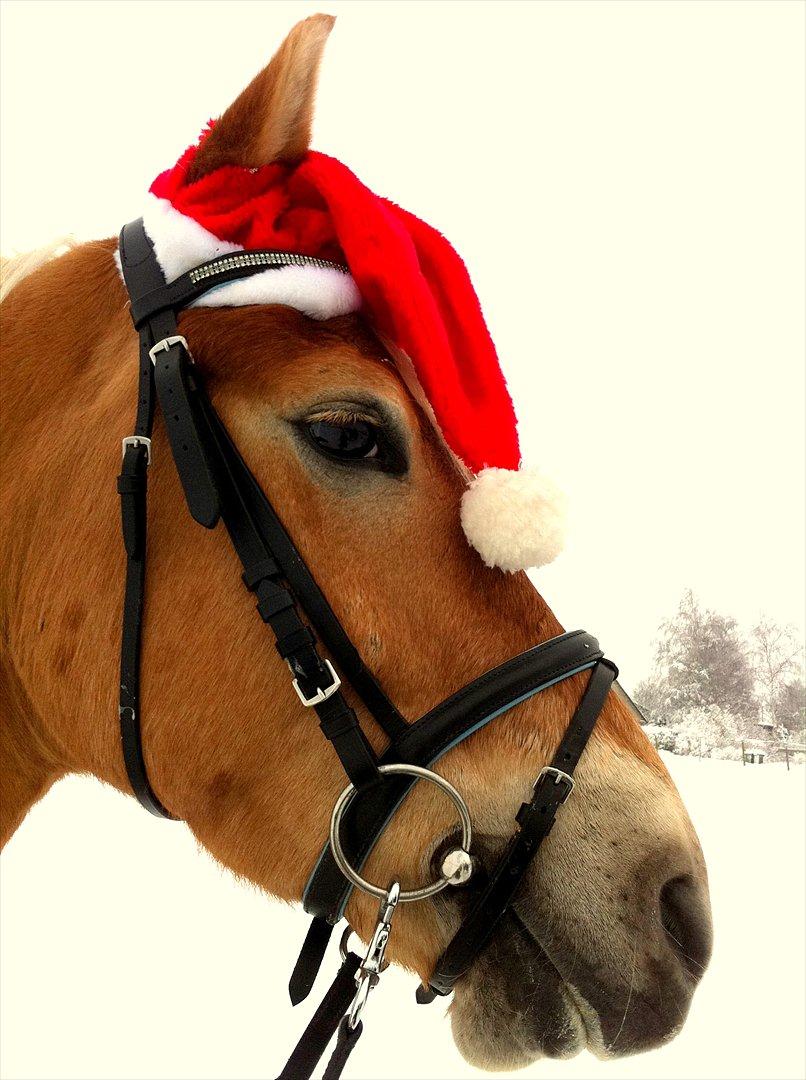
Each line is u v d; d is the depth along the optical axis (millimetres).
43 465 1354
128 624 1240
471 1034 1213
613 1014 1157
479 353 1356
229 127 1313
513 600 1277
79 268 1484
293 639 1155
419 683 1200
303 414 1203
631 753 1272
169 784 1275
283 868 1236
